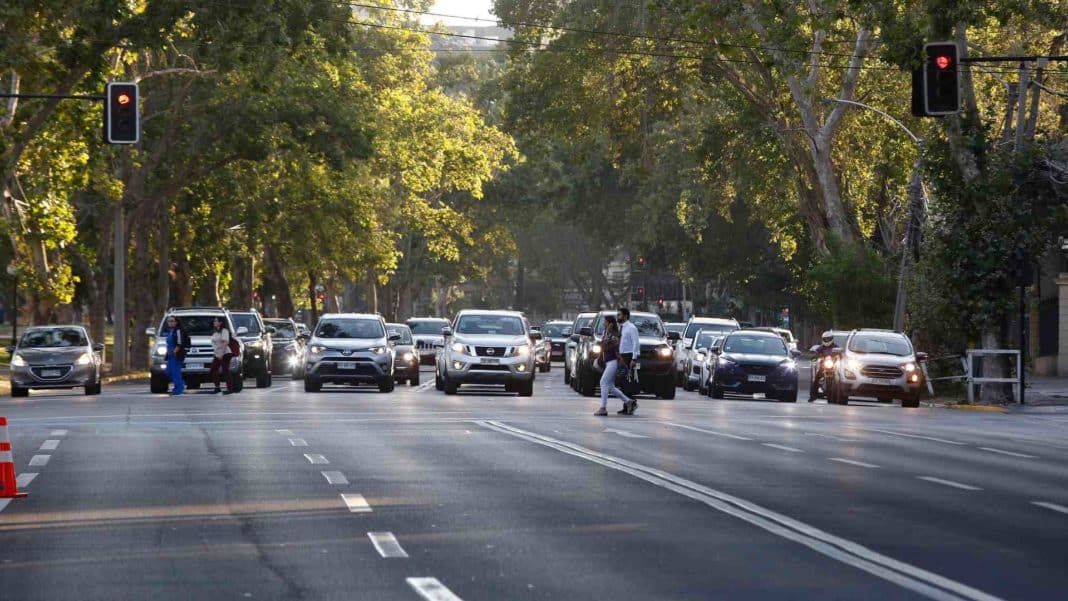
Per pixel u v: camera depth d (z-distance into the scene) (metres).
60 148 106.19
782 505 32.25
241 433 53.34
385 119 153.88
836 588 21.86
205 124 120.00
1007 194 88.44
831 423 66.38
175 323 87.88
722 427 60.78
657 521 29.39
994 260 88.69
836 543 26.48
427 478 37.44
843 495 34.47
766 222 164.75
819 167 124.81
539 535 27.31
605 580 22.47
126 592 21.39
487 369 88.56
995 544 26.75
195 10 92.44
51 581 22.34
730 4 98.19
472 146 162.12
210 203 141.50
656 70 134.00
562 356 169.62
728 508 31.55
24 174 112.62
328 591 21.42
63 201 112.56
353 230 148.50
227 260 169.00
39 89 95.69
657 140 176.12
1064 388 108.88
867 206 147.88
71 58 90.81
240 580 22.36
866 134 137.50
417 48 172.88
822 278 119.38
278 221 144.75
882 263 119.19
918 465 43.59
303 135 119.44
